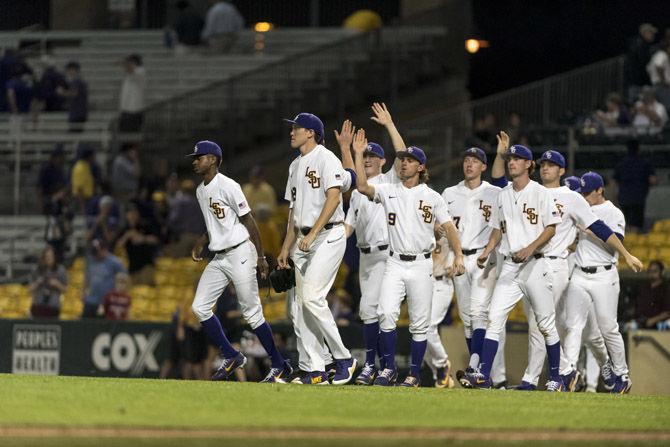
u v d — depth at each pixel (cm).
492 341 4184
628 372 4731
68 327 6444
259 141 9119
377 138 9100
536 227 4153
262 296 6956
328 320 3791
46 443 2375
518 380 5081
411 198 4028
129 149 8375
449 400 3344
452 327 5125
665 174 7850
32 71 9825
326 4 11525
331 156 3762
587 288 4484
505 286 4197
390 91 9262
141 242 7488
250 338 5928
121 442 2403
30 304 7375
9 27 12019
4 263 8469
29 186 8994
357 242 4369
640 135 7900
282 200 8944
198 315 4009
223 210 3938
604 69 8775
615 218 4531
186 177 8850
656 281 5650
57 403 2988
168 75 10156
